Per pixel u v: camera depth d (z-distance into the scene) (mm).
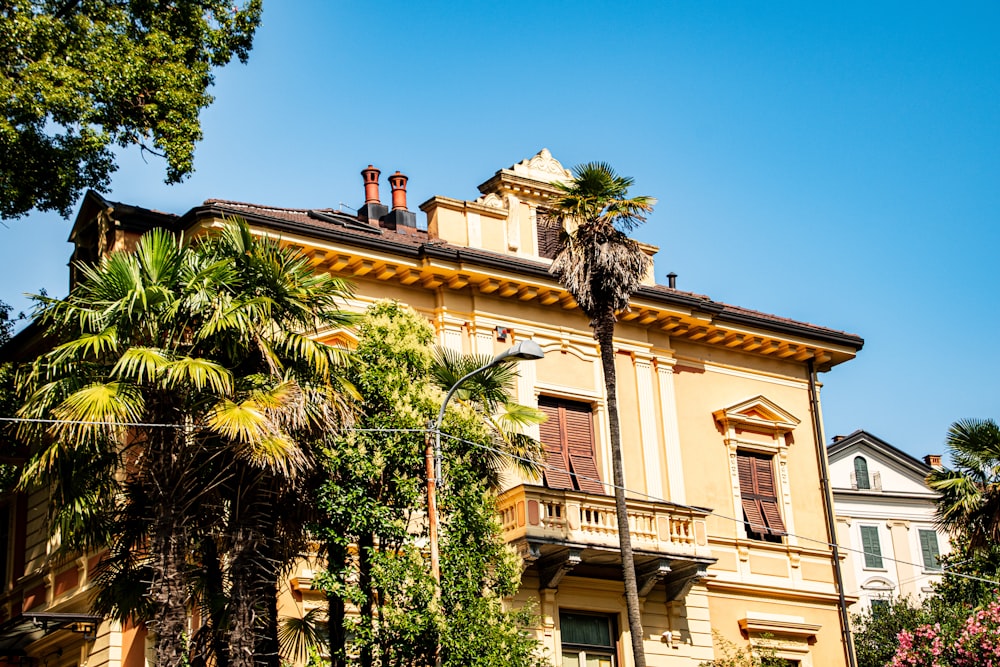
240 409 18875
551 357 30125
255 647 19953
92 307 20219
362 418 21703
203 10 29984
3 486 28812
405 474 21516
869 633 43250
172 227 27172
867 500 58531
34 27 26891
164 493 19078
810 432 34156
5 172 27234
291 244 26938
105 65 27344
